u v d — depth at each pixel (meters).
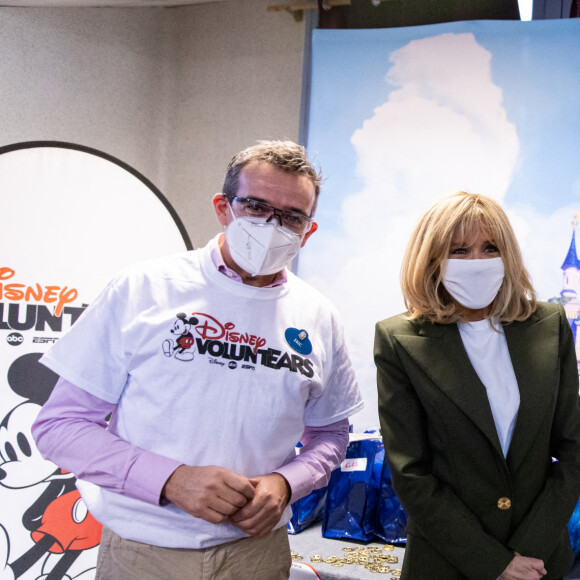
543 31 2.36
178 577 1.15
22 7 2.44
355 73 2.56
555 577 1.38
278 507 1.15
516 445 1.37
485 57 2.42
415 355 1.43
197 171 2.99
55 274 2.04
